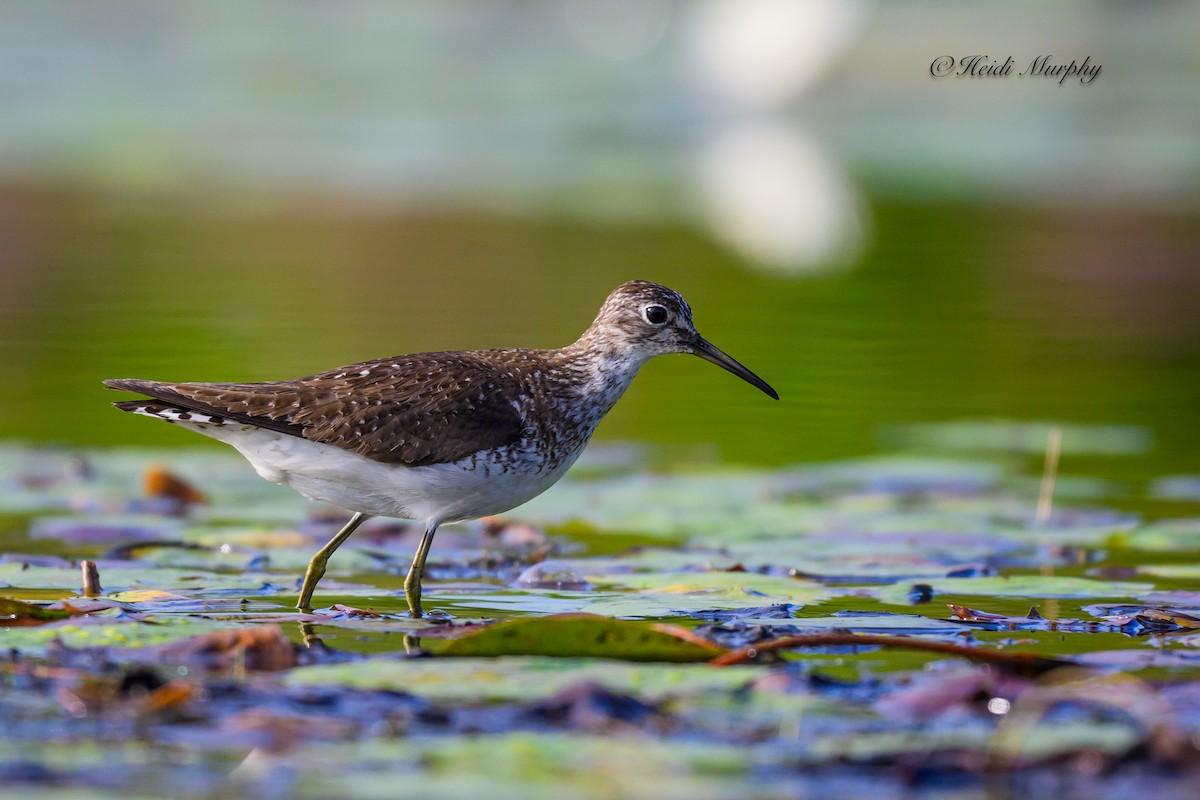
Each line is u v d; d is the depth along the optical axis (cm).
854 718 746
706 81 4197
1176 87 4156
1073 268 2453
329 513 1336
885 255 2533
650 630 845
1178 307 2205
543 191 3042
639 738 712
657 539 1264
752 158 3512
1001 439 1609
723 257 2492
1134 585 1104
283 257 2420
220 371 1720
